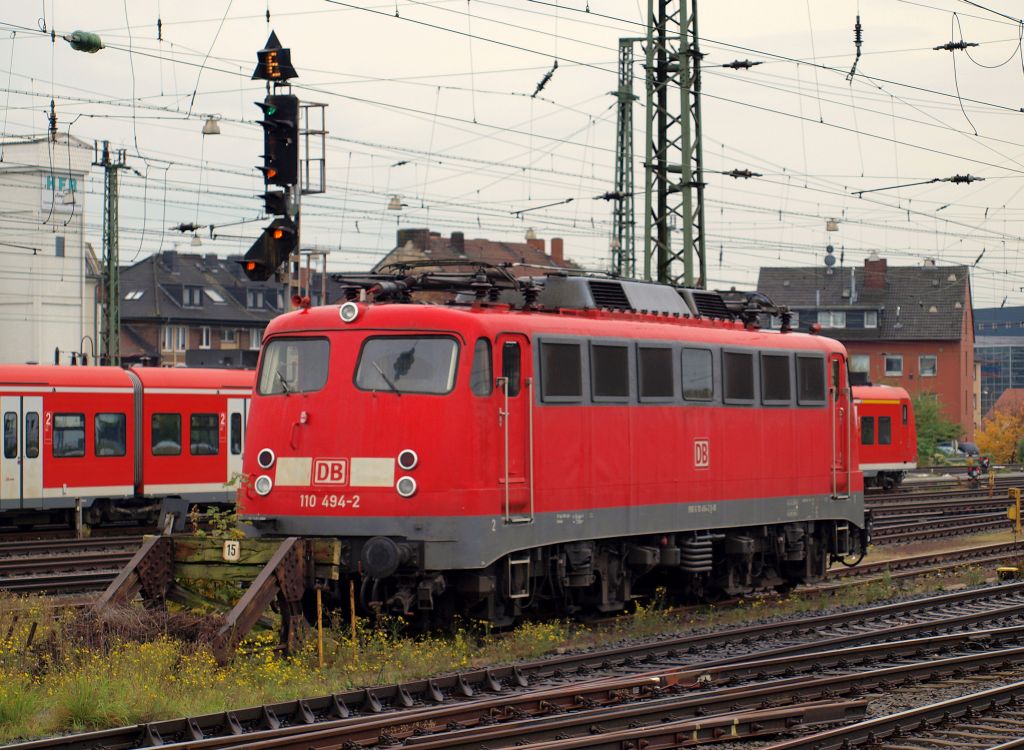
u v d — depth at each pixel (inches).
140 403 1926.7
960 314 5541.3
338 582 1018.7
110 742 652.7
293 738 642.8
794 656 919.7
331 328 1004.6
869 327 5595.5
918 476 3794.3
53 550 1690.5
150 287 5556.1
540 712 753.0
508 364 1008.2
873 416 3011.8
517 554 1018.7
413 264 1071.0
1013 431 5152.6
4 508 1793.8
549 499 1034.7
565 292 1139.9
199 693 761.6
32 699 715.4
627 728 724.7
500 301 1109.1
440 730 705.0
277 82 1247.5
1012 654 952.3
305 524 987.9
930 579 1473.9
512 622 1040.8
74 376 1866.4
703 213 1761.8
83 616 856.3
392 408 968.9
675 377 1173.7
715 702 771.4
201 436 1990.7
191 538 942.4
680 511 1173.1
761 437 1279.5
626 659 940.0
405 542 955.3
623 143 2765.7
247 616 867.4
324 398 992.2
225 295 5757.9
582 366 1075.9
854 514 1416.1
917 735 732.7
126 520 1952.5
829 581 1454.2
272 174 1194.6
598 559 1117.7
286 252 1200.2
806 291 5693.9
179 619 865.5
